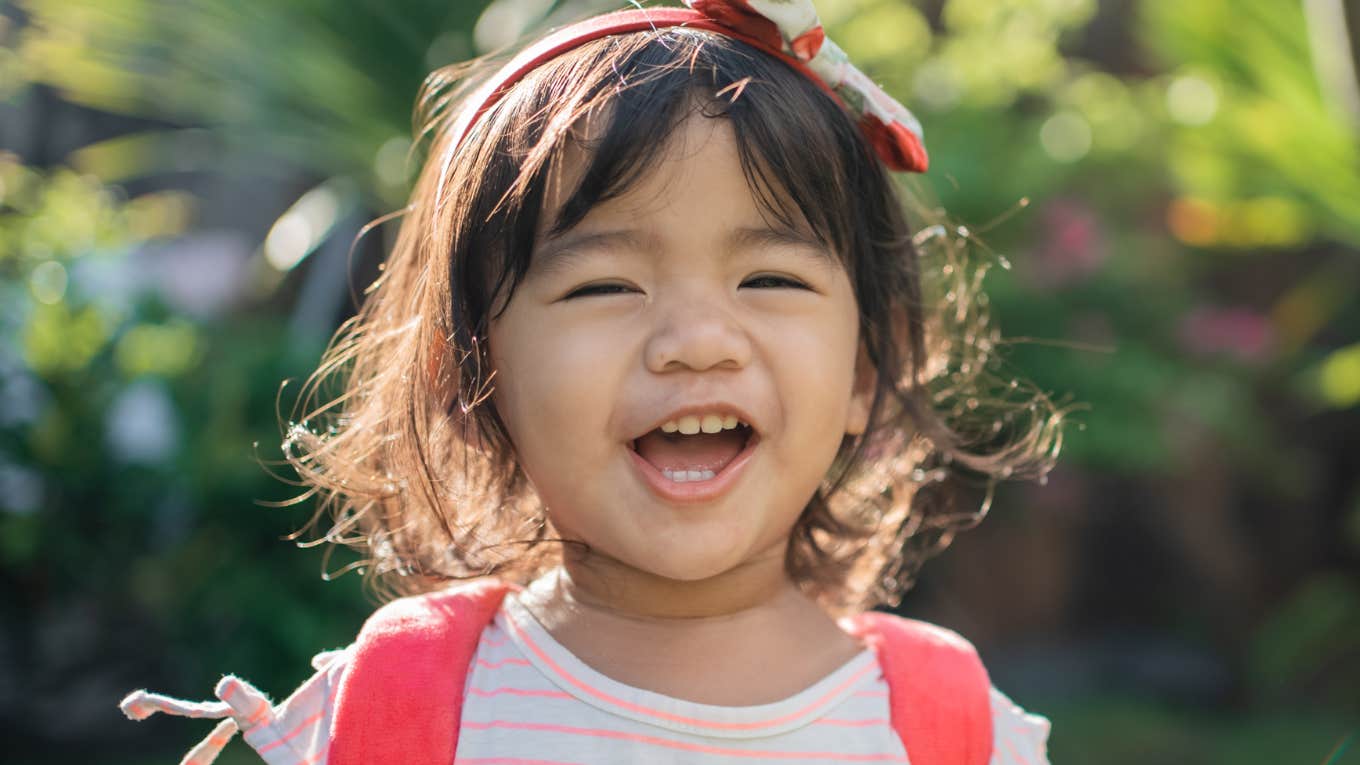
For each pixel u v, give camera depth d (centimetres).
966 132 469
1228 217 396
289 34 403
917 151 146
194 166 536
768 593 134
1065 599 568
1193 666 549
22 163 548
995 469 187
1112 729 475
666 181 122
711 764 123
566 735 124
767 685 129
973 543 555
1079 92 502
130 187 561
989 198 459
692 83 126
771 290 125
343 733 125
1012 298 454
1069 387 455
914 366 156
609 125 123
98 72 427
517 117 130
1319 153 329
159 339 401
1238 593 569
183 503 383
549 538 138
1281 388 556
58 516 382
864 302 142
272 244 424
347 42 402
